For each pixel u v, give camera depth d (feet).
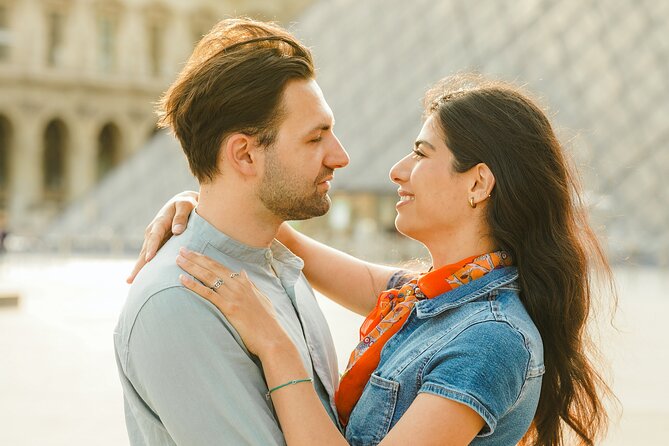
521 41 140.36
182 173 153.79
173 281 8.59
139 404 8.86
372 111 142.20
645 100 134.62
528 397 8.63
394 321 9.48
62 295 69.26
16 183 205.05
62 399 30.07
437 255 9.75
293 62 9.11
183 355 8.36
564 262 9.24
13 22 205.57
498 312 8.68
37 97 206.90
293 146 9.08
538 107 9.59
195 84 9.16
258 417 8.39
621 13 140.97
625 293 75.66
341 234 125.49
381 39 150.00
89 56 213.25
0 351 40.40
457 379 8.14
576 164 10.06
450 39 144.56
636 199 125.70
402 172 9.86
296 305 9.91
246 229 9.41
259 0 231.91
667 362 37.19
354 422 9.10
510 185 9.14
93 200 161.58
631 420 26.27
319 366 9.82
